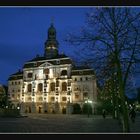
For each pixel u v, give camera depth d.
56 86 105.94
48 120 46.38
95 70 16.78
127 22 15.19
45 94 107.44
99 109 91.62
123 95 14.98
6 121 38.41
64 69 106.19
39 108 108.12
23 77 113.62
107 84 27.25
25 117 58.69
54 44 115.31
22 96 111.75
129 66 15.09
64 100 104.00
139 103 88.19
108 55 15.53
